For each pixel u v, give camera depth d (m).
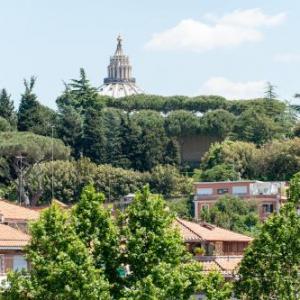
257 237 174.50
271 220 174.75
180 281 152.25
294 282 173.00
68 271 147.88
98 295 148.00
